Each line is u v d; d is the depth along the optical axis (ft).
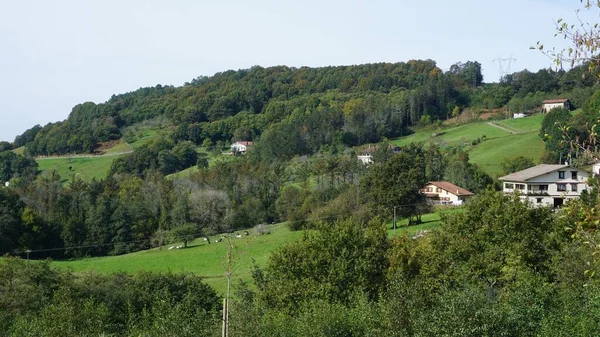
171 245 256.52
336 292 112.68
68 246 259.80
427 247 122.11
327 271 117.29
